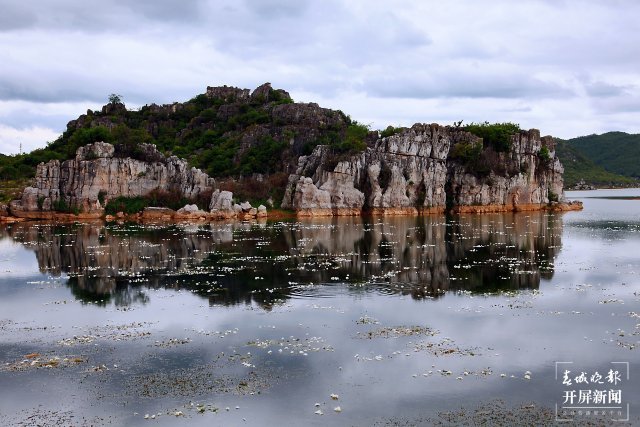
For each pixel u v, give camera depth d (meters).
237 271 73.75
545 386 36.66
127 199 160.75
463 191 174.75
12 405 35.34
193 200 163.62
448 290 61.66
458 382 37.31
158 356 42.81
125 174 161.75
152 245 98.50
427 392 35.97
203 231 121.94
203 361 41.62
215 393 36.38
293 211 164.12
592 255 84.25
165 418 33.25
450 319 50.56
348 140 174.75
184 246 97.12
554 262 78.31
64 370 40.62
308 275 70.56
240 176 188.00
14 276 73.38
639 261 78.44
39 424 32.88
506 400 34.81
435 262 78.88
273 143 196.00
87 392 36.94
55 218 155.25
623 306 54.28
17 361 42.56
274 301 57.81
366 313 52.81
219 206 154.62
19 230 127.81
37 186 157.25
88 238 109.88
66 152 186.88
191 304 57.38
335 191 163.62
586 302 55.97
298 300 58.12
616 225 130.75
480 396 35.38
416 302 56.62
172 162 169.38
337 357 41.84
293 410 33.88
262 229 125.00
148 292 62.91
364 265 76.94
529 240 102.06
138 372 39.91
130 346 45.12
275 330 48.28
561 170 196.75
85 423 32.91
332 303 56.69
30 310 56.50
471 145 176.25
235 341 45.72
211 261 81.50
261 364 40.81
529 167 182.25
